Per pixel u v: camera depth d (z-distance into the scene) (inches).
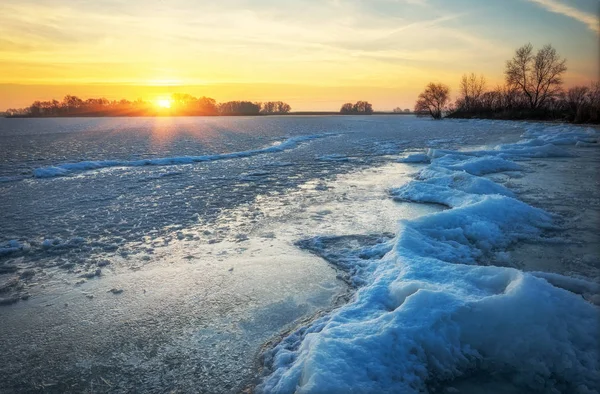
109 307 201.2
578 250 255.3
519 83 2287.2
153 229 322.3
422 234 267.3
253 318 187.8
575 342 146.2
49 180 553.9
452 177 442.9
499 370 143.3
